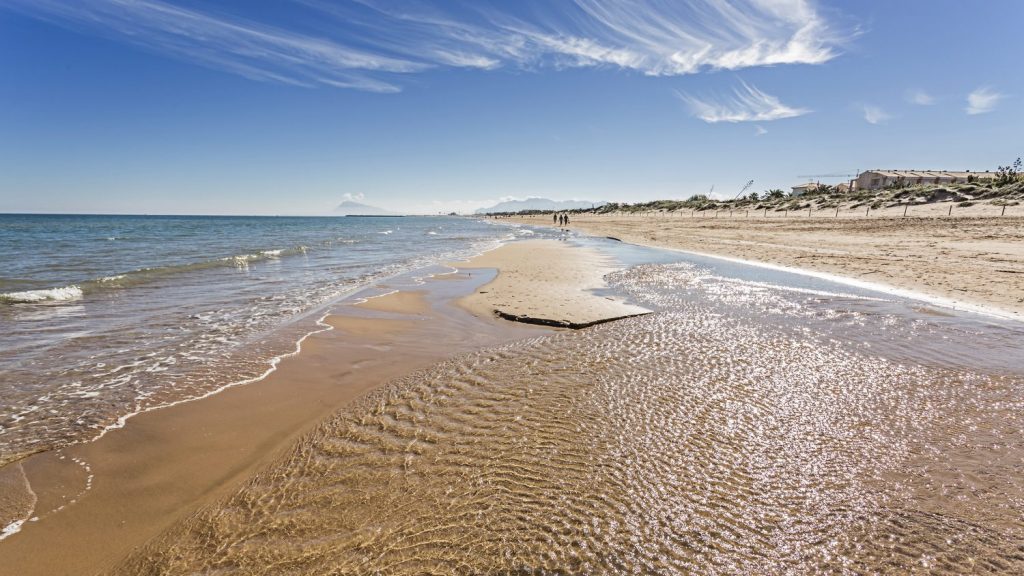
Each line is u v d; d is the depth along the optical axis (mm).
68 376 6434
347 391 6043
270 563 2963
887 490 3570
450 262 21625
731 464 3936
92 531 3367
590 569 2814
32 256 22328
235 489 3826
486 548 2998
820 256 19672
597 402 5293
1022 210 28375
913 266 15547
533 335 8805
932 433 4480
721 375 6125
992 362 6602
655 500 3447
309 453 4324
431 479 3799
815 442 4316
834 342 7707
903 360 6730
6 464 4199
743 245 26141
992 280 12570
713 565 2838
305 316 10227
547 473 3834
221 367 6871
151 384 6176
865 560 2865
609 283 14828
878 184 71000
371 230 69062
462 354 7555
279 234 50844
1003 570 2783
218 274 17141
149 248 28328
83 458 4336
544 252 26172
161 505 3680
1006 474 3783
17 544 3215
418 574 2807
